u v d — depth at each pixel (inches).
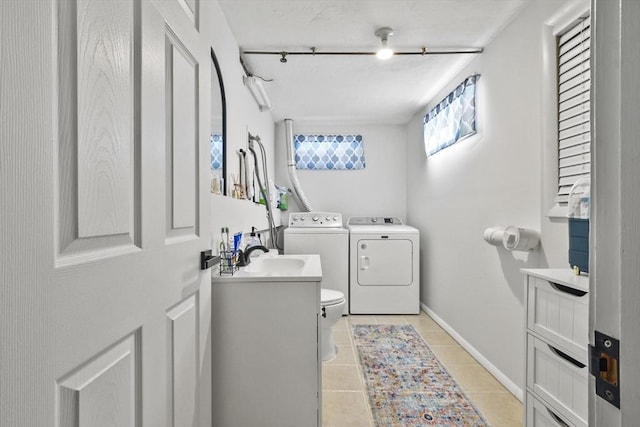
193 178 41.8
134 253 28.1
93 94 23.2
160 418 32.6
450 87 110.6
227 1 69.6
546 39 65.0
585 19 58.6
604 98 13.0
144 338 29.7
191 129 41.1
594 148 13.5
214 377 54.4
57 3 20.2
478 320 91.3
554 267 62.5
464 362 90.5
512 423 64.4
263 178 123.1
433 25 78.7
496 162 82.7
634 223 11.9
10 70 17.0
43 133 19.0
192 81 41.4
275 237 135.3
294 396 54.7
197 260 42.8
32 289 18.1
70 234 21.1
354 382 79.7
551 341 47.0
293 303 54.7
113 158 25.6
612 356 12.7
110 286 24.8
